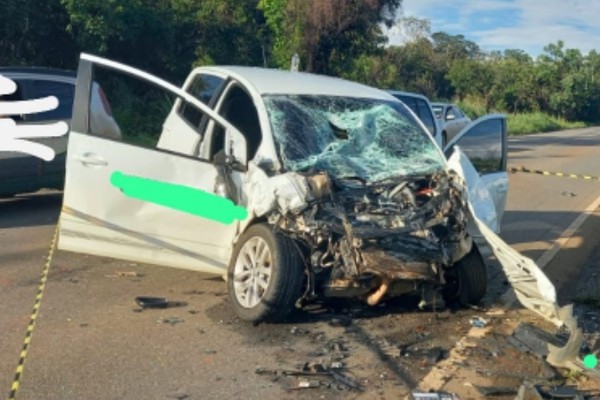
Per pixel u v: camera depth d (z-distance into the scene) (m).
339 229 5.60
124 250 6.45
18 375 4.64
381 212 5.81
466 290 6.29
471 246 6.07
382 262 5.54
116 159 6.30
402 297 6.62
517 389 4.66
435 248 5.80
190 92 7.37
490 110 64.56
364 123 6.79
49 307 6.16
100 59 6.40
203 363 5.03
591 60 75.69
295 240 5.67
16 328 5.63
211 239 6.20
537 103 70.00
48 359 5.04
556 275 7.86
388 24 28.83
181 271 7.37
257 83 6.80
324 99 6.89
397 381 4.81
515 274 5.57
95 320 5.86
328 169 6.18
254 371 4.91
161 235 6.31
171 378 4.77
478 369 5.03
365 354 5.28
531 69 69.50
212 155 6.64
